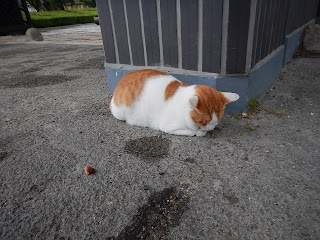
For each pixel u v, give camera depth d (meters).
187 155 2.27
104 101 3.68
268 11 2.91
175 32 2.88
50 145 2.56
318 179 1.88
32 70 5.96
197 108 2.17
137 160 2.23
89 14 24.47
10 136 2.78
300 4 4.85
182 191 1.85
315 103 3.14
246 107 2.92
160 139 2.56
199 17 2.65
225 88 2.81
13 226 1.63
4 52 9.13
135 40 3.23
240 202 1.72
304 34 5.52
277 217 1.59
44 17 20.61
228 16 2.47
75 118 3.16
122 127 2.86
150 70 2.78
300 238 1.44
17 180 2.05
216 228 1.54
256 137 2.50
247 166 2.07
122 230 1.56
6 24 13.73
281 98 3.34
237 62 2.68
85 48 9.00
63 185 1.97
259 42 2.87
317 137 2.43
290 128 2.62
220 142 2.45
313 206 1.65
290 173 1.96
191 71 2.96
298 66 4.60
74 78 5.05
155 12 2.91
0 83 4.97
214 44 2.67
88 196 1.85
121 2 3.10
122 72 3.46
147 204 1.75
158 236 1.51
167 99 2.49
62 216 1.69
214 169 2.06
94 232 1.56
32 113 3.40
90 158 2.30
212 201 1.74
